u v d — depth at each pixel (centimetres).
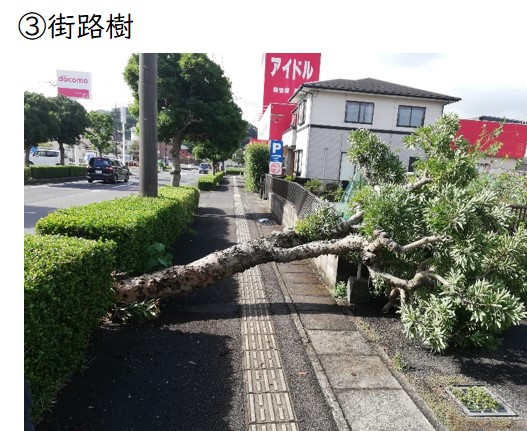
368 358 337
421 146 480
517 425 258
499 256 382
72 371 279
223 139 1265
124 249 398
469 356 353
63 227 389
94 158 2358
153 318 393
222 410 257
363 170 564
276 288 515
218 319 405
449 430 249
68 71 2419
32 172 2055
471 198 345
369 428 247
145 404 258
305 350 346
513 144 1970
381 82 1994
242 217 1140
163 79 1133
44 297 228
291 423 248
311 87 1738
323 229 516
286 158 2353
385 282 434
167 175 3834
